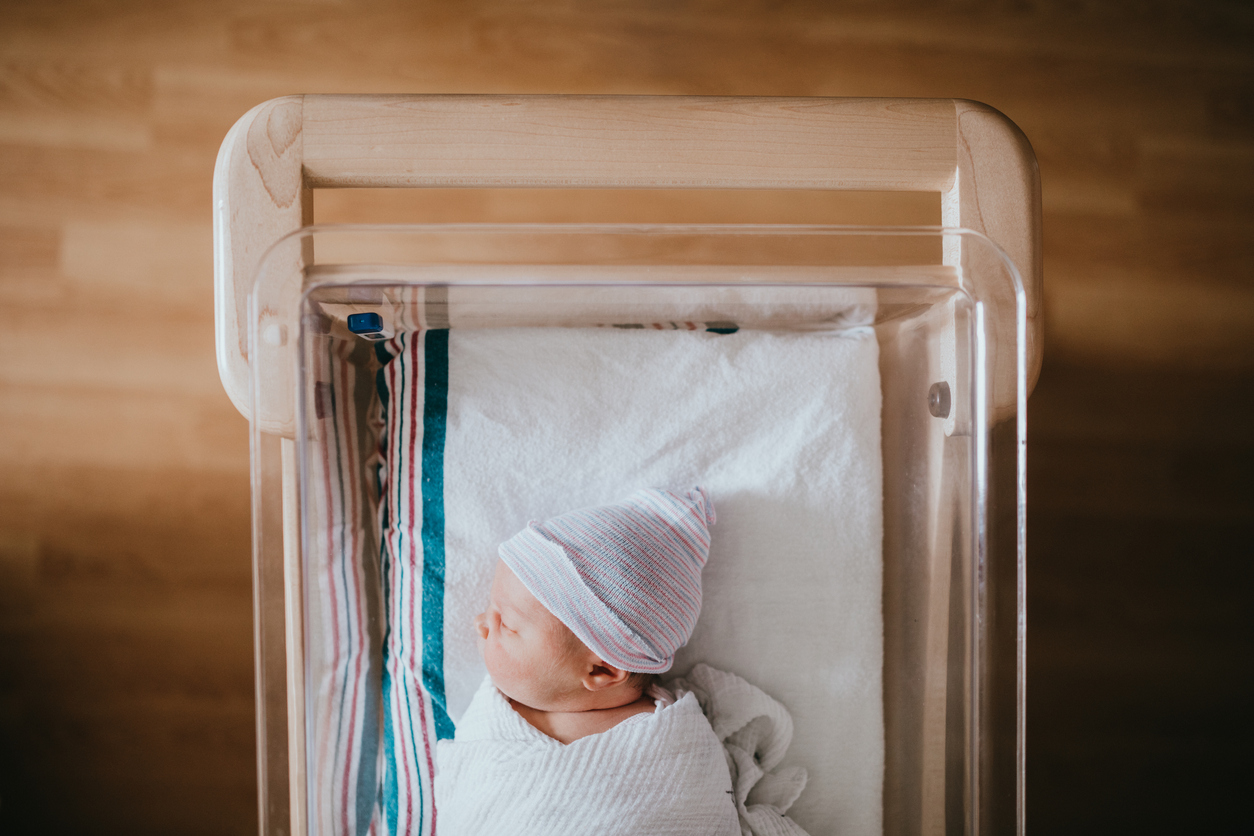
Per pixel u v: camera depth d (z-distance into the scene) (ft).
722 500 2.59
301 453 2.06
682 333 2.61
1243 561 4.12
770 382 2.61
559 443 2.56
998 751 2.14
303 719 2.06
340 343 2.33
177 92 3.76
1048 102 4.08
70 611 3.78
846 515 2.60
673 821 2.19
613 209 3.97
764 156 2.28
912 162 2.30
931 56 4.04
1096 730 4.05
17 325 3.74
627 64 3.93
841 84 4.00
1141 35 4.13
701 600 2.51
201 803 3.80
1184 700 4.08
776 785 2.50
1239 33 4.17
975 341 2.13
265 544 2.06
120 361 3.78
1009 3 4.07
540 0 3.90
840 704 2.57
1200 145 4.14
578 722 2.35
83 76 3.73
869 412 2.64
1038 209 2.32
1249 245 4.14
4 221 3.72
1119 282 4.10
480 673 2.52
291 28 3.80
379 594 2.50
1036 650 4.07
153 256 3.78
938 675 2.35
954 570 2.25
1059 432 4.09
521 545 2.33
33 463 3.76
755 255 2.17
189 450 3.82
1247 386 4.12
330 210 3.86
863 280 2.16
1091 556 4.09
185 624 3.82
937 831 2.35
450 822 2.29
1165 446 4.11
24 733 3.76
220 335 2.17
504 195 3.93
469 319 2.44
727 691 2.52
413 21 3.84
